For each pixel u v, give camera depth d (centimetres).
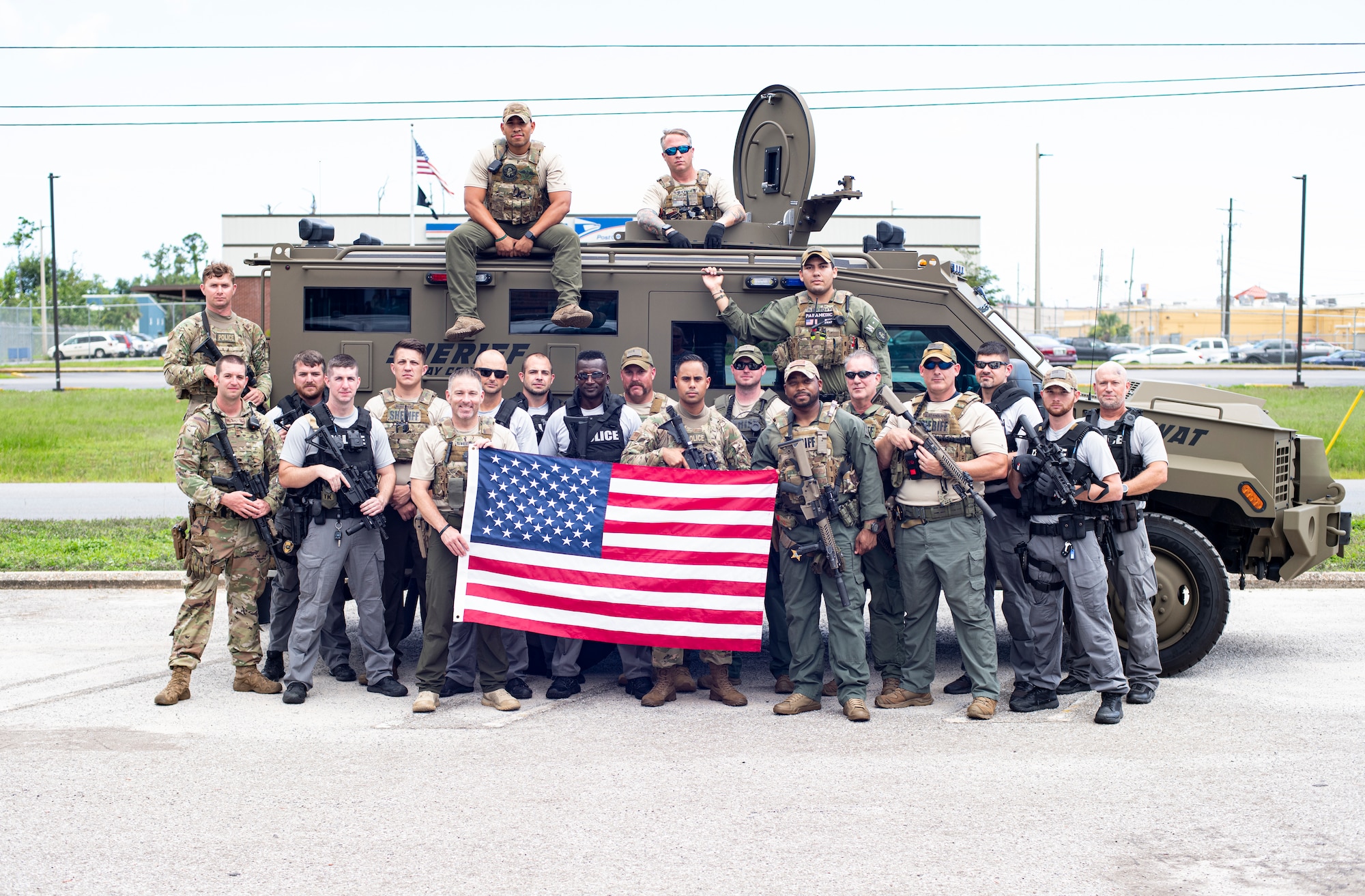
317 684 711
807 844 443
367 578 671
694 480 656
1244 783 514
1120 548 648
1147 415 744
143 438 2344
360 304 780
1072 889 403
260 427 663
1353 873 416
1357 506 1484
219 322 763
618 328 781
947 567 632
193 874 415
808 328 732
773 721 627
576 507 657
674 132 864
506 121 761
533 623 651
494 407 691
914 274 793
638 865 424
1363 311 7944
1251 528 742
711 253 802
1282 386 3803
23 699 658
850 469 634
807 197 883
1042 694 656
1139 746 573
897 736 596
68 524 1302
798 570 638
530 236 766
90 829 458
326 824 464
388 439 681
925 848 439
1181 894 399
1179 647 712
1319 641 822
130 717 622
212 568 661
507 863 425
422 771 532
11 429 2458
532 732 600
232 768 534
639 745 578
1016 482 648
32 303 7512
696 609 654
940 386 643
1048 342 3884
